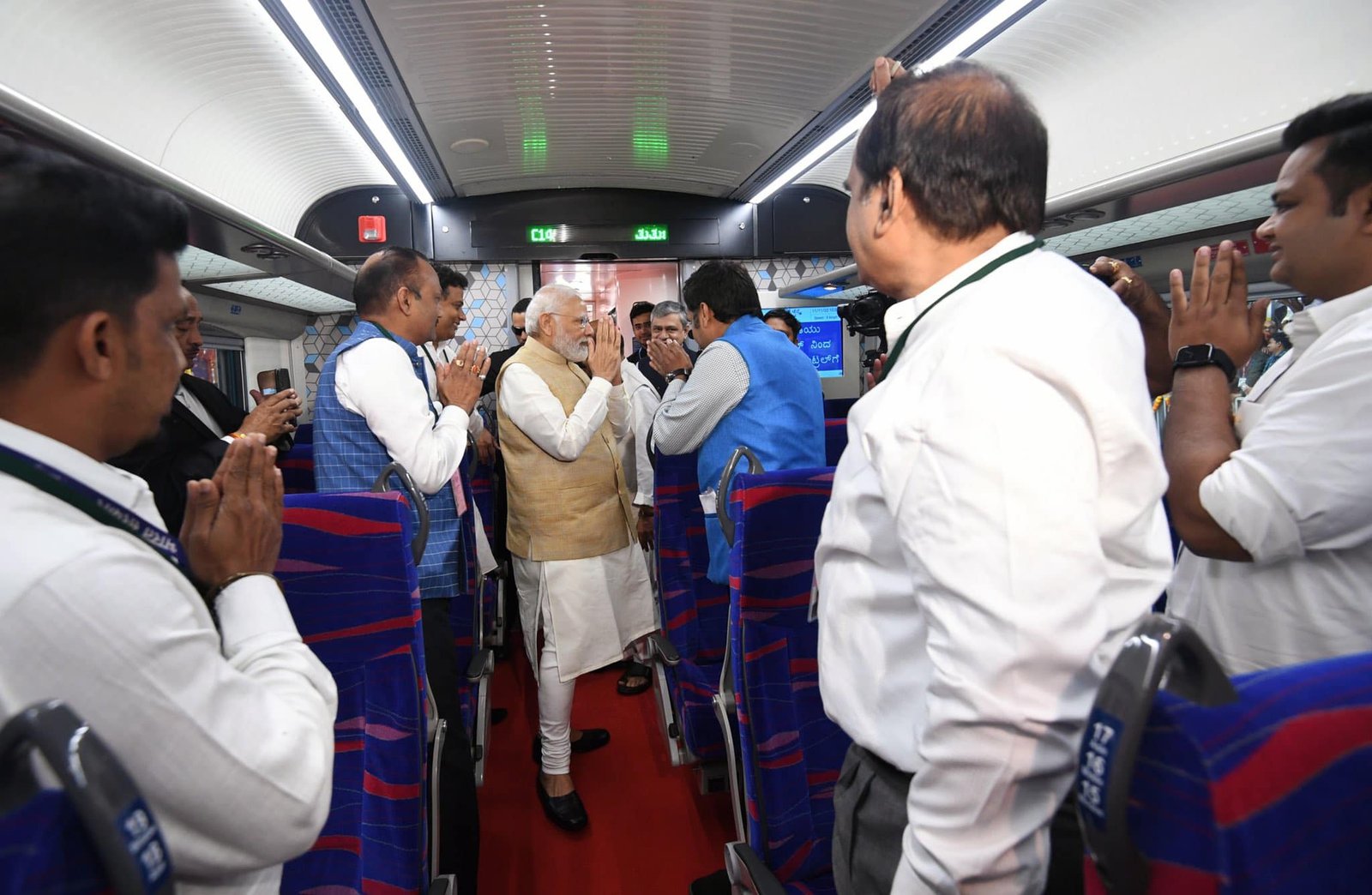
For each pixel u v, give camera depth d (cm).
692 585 271
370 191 646
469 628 261
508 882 224
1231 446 106
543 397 236
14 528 54
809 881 153
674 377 289
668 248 689
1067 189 425
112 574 55
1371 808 42
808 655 156
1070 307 72
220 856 61
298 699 70
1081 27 348
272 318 569
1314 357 101
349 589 134
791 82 410
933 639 70
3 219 57
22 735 39
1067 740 65
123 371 63
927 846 69
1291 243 105
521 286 696
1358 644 97
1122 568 73
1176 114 348
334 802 133
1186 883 40
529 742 310
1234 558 103
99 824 38
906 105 83
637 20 339
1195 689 43
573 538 242
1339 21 271
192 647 59
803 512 153
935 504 68
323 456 200
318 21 315
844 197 704
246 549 77
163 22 339
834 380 663
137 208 64
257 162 514
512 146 531
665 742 297
